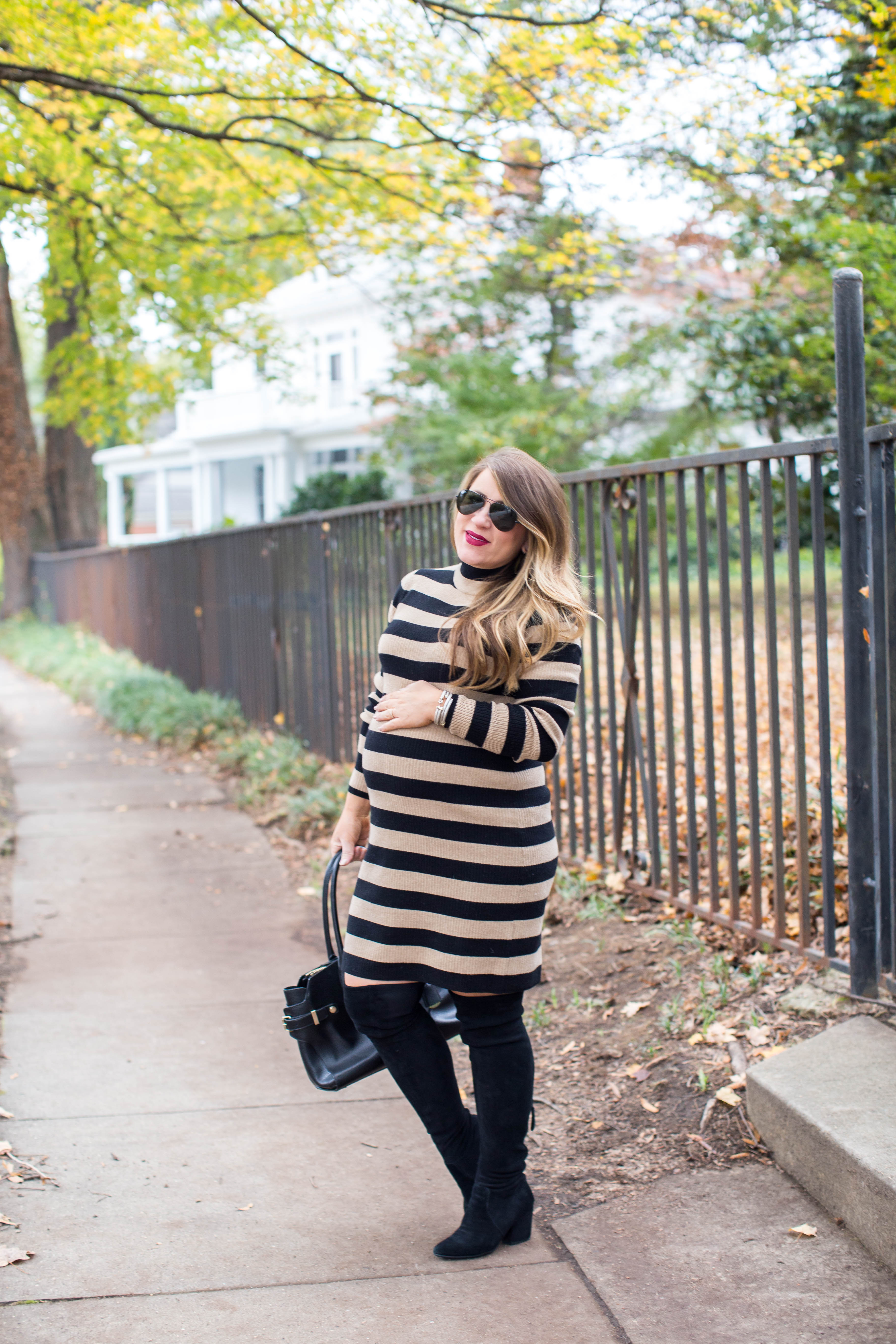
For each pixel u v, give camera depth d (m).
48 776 8.75
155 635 13.30
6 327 17.88
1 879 5.84
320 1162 2.93
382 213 8.10
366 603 7.04
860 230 6.15
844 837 4.11
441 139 6.52
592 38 5.75
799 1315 2.17
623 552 4.38
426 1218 2.63
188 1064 3.57
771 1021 3.21
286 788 7.50
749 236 8.50
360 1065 2.45
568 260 8.07
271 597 8.95
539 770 2.32
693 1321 2.17
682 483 3.94
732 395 8.65
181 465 30.27
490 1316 2.21
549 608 2.22
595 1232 2.51
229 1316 2.22
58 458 21.62
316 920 5.12
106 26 6.29
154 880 5.81
